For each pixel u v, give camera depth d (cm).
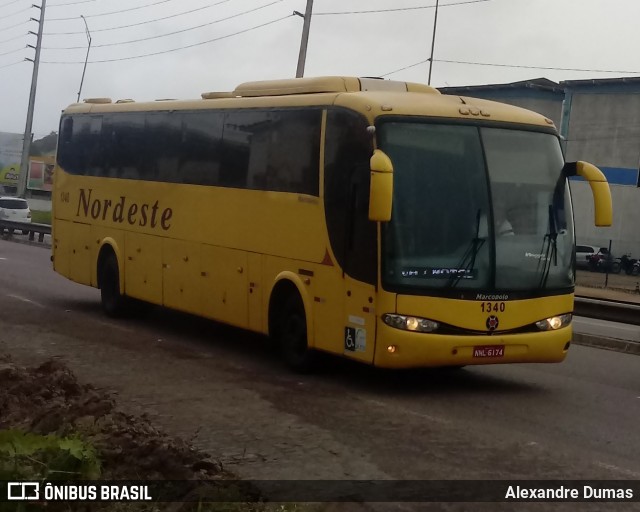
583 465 809
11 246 3681
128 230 1603
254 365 1265
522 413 1019
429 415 993
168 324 1634
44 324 1562
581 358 1470
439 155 1078
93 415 850
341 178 1112
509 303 1077
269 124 1258
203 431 895
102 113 1712
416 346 1038
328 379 1180
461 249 1064
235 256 1315
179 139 1466
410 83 1240
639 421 997
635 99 5162
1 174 8181
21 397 915
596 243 5294
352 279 1085
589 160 5281
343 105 1123
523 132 1130
